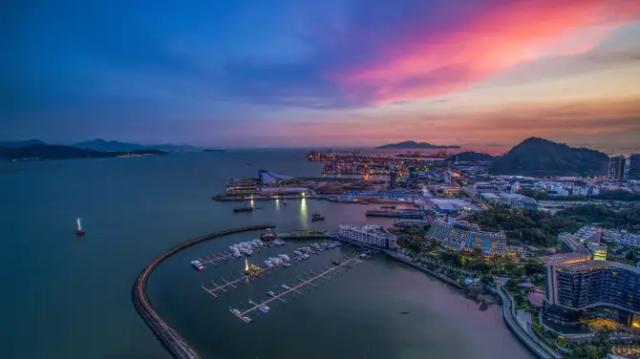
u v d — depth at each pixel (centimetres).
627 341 17162
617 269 19238
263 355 16362
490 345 17612
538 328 18425
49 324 18962
